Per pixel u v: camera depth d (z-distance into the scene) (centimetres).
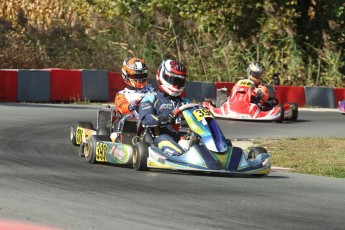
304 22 6066
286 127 3531
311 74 5775
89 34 5309
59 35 5166
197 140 1886
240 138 2992
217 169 1809
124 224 1195
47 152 2275
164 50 5488
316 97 5122
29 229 1127
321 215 1367
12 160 2020
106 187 1580
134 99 2327
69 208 1312
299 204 1477
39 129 2883
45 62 4925
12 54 4806
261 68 3825
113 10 5869
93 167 1953
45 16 5544
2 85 3997
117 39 5453
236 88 3788
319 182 1861
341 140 2959
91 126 2519
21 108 3650
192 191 1577
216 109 3772
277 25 5744
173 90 2034
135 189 1568
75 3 6019
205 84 4694
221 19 5781
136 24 5656
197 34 5778
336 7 6019
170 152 1875
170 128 2034
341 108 4466
